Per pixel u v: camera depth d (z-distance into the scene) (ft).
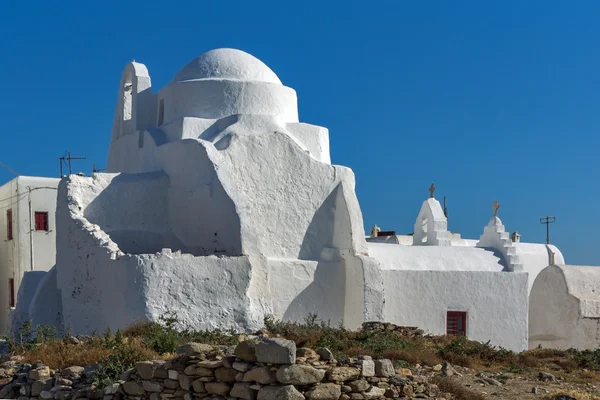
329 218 80.94
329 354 39.40
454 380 49.19
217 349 40.65
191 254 69.82
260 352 36.73
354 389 38.34
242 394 36.99
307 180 80.53
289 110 88.58
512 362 63.31
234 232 71.05
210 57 89.66
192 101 85.15
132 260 64.69
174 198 78.69
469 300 85.05
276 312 75.31
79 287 71.31
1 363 52.11
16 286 104.94
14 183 106.22
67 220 73.36
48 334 59.98
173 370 40.63
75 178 75.25
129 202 77.36
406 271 82.53
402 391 40.65
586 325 88.84
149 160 84.38
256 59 91.45
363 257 77.77
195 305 65.36
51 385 46.34
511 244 90.43
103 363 46.55
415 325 82.28
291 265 76.64
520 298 87.56
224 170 75.10
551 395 48.11
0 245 111.65
